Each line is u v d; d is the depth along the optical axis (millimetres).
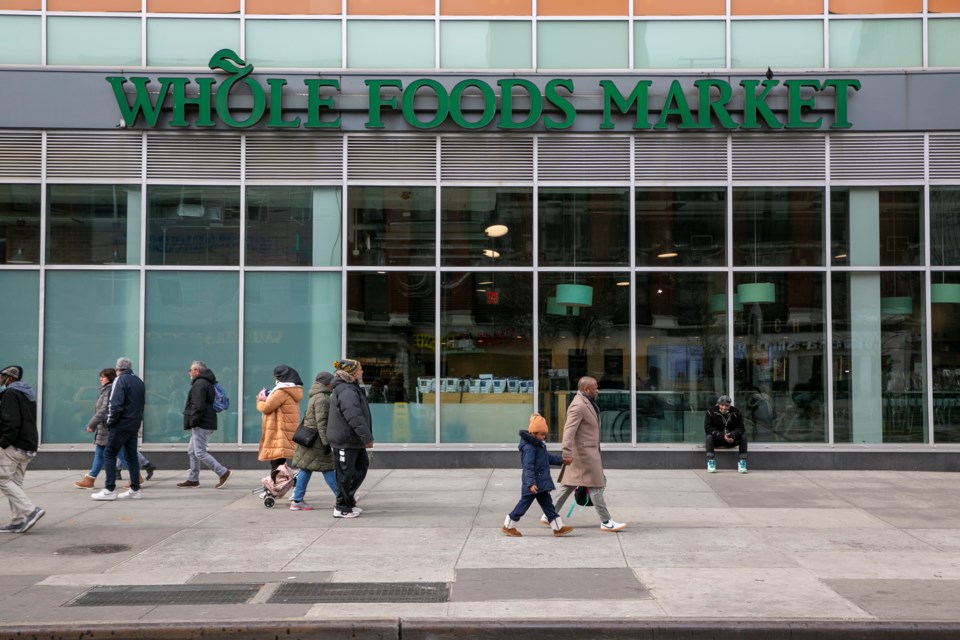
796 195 14586
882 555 8438
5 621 6414
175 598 7027
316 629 6250
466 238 14672
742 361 14500
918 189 14469
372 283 14633
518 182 14688
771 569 7875
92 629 6234
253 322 14602
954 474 13930
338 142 14695
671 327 14555
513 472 14055
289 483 11039
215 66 14398
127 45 14648
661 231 14625
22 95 14461
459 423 14523
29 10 14578
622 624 6215
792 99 14312
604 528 9594
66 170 14570
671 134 14656
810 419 14391
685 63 14641
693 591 7125
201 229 14633
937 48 14516
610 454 14406
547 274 14648
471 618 6363
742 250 14562
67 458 14352
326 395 10742
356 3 14719
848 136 14523
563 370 14555
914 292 14445
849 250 14508
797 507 11086
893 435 14352
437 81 14523
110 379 12609
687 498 11758
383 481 13211
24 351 14492
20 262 14531
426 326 14594
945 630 6141
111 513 10648
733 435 14008
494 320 14617
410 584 7418
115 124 14539
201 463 13547
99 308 14555
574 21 14711
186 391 14508
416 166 14680
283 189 14688
